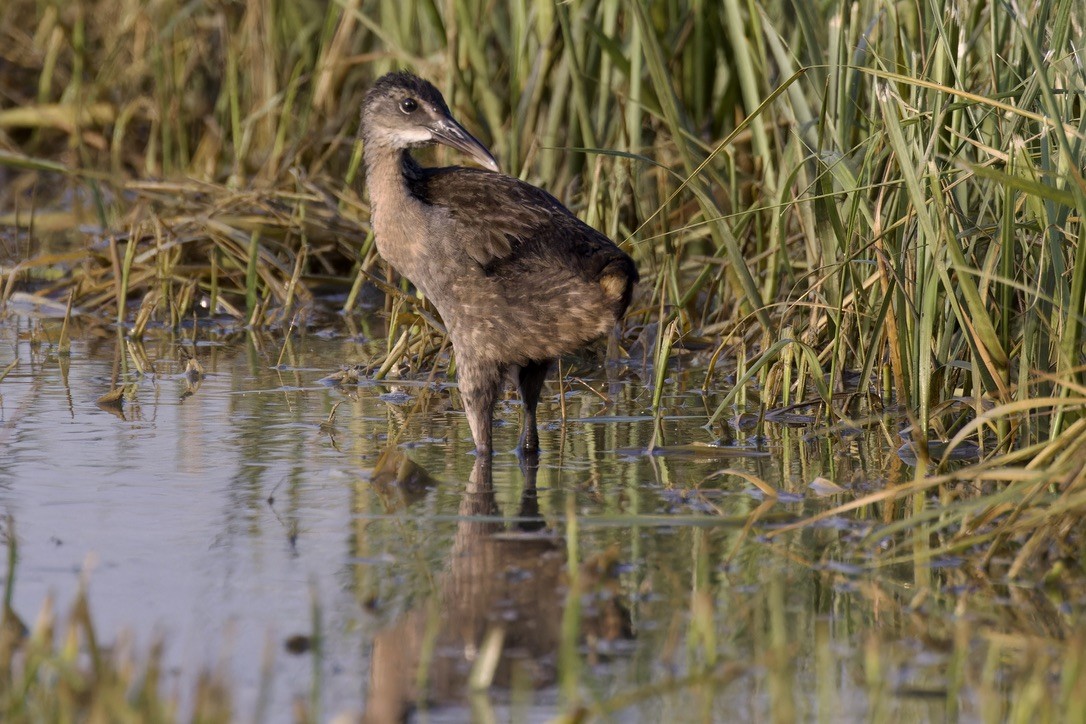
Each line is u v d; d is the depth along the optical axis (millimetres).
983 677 6121
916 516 7480
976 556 7641
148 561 7582
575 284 9625
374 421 10883
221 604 6992
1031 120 9898
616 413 11273
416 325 12719
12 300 15523
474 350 9922
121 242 15953
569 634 5965
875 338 10297
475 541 7961
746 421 10820
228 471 9352
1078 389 7684
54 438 10141
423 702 6004
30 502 8570
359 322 15094
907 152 9281
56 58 21969
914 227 10344
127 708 5297
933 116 9625
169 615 6852
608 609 6984
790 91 11891
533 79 15141
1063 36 9258
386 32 17281
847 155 10789
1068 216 9117
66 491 8820
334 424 10766
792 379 11508
